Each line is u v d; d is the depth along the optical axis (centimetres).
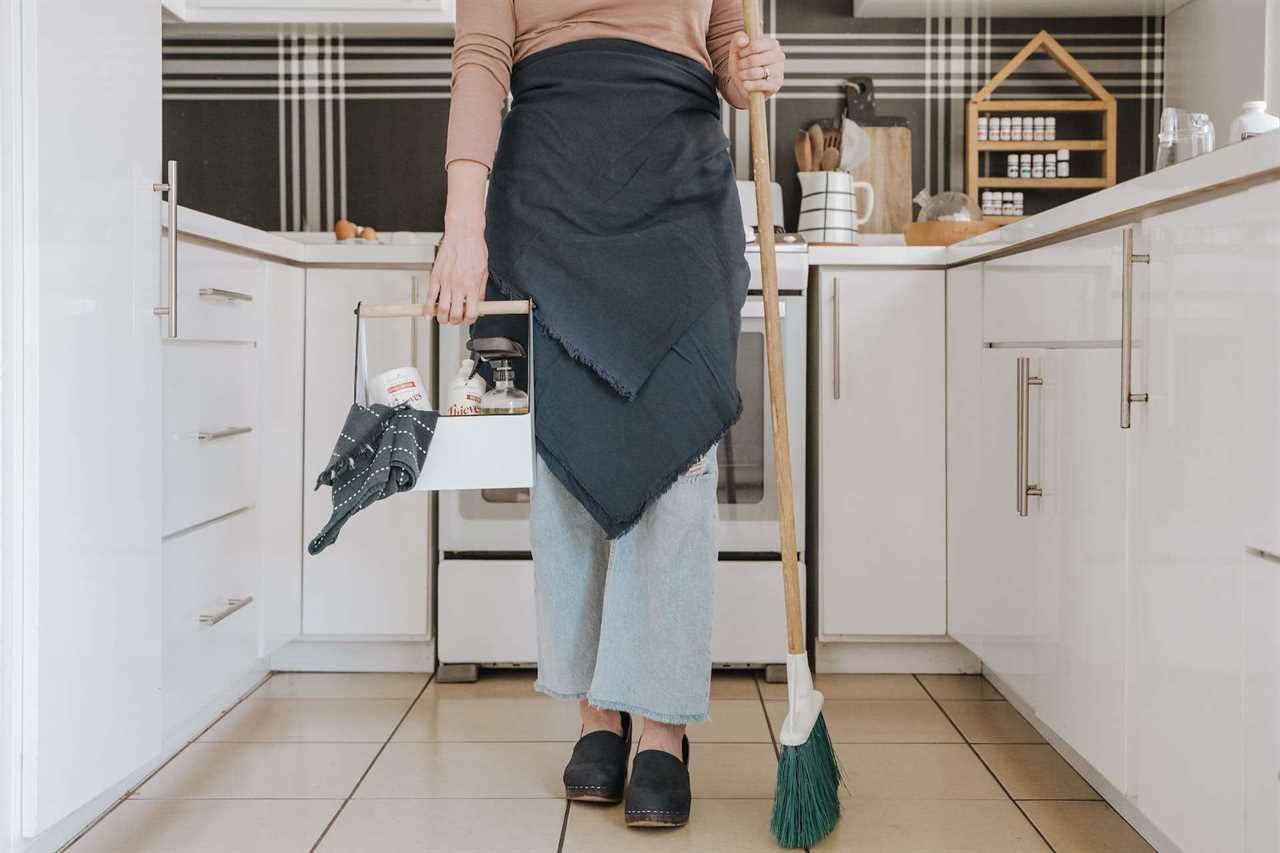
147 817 166
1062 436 172
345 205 296
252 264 209
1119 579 150
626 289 156
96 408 143
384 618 241
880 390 242
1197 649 128
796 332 238
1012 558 197
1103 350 156
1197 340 128
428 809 170
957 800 173
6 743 129
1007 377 200
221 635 196
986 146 289
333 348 239
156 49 160
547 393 158
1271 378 112
